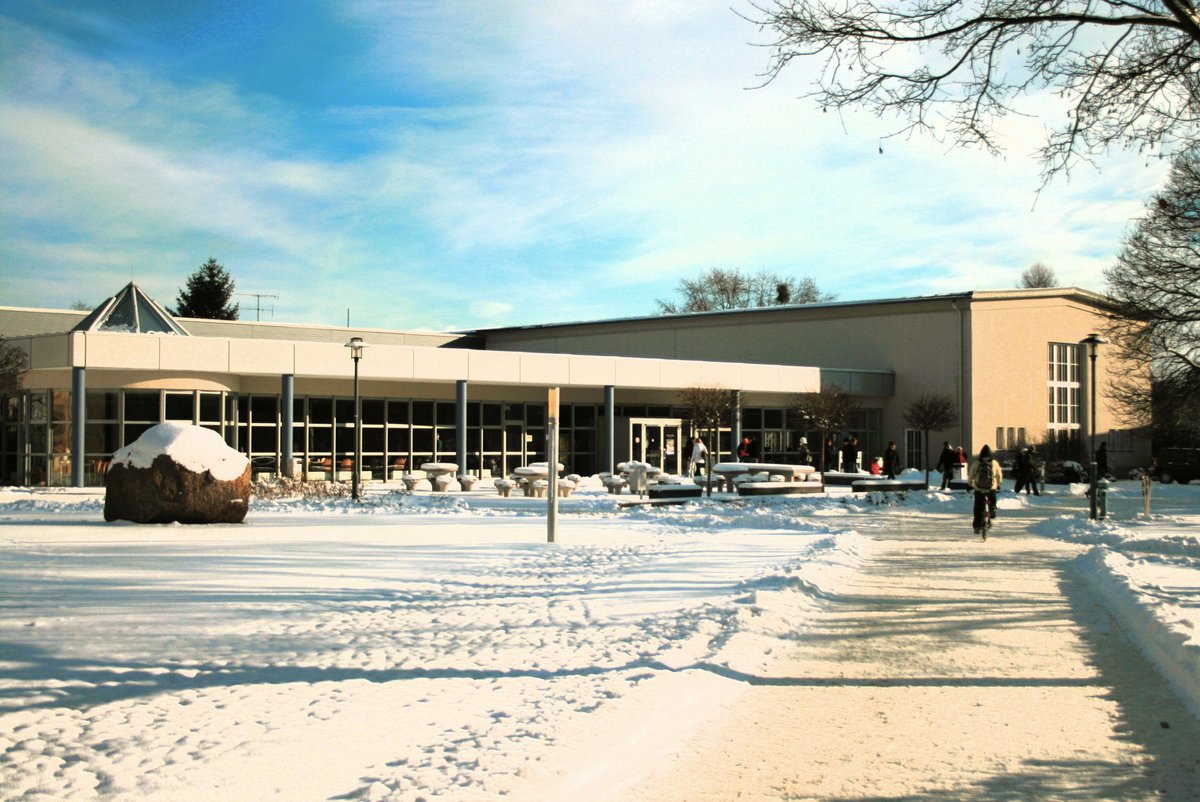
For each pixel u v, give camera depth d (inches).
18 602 415.5
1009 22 489.7
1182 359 1491.1
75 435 1233.4
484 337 2578.7
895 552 711.7
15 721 249.4
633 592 475.2
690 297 4055.1
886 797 213.8
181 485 768.9
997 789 218.7
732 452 1802.4
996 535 863.7
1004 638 386.3
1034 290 2071.9
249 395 1421.0
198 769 217.2
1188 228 1328.7
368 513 941.8
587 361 1619.1
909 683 314.3
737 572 549.6
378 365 1417.3
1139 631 399.5
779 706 286.7
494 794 203.3
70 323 1909.4
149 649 333.1
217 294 3666.3
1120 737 258.4
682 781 223.5
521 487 1334.9
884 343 2079.2
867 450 2074.3
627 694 283.1
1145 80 510.9
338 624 385.4
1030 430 2082.9
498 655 335.6
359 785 208.5
